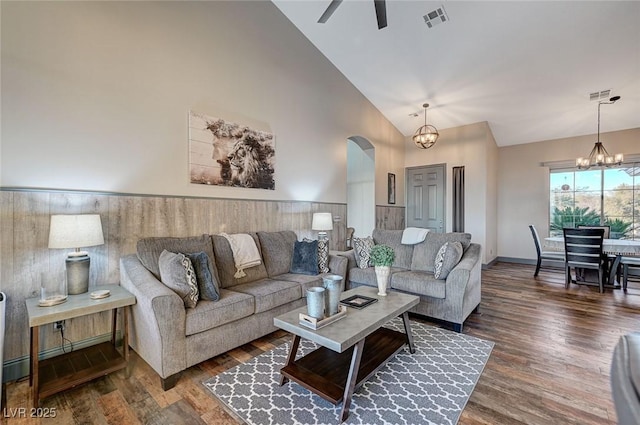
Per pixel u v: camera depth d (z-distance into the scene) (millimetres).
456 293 2980
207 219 3330
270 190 4039
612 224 5883
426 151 6836
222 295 2594
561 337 2846
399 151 6984
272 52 4055
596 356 2480
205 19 3314
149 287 2184
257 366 2344
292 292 2998
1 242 2143
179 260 2314
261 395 1977
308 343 2754
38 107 2271
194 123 3205
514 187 6824
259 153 3875
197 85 3246
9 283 2170
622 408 457
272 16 4051
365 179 6270
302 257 3582
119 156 2684
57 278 2355
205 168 3307
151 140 2887
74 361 2211
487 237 6102
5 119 2146
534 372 2242
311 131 4668
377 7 2838
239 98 3656
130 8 2740
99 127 2566
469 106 5551
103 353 2330
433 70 4707
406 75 4977
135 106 2779
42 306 1992
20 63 2195
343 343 1697
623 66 3990
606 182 5941
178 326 2105
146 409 1853
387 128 6508
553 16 3424
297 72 4422
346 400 1737
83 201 2482
